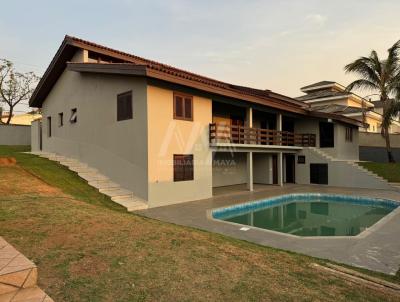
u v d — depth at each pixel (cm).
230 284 381
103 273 382
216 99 1379
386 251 589
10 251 403
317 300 355
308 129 2059
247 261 468
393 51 1970
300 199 1455
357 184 1723
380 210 1223
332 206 1311
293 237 693
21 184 942
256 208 1242
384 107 2030
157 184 1102
